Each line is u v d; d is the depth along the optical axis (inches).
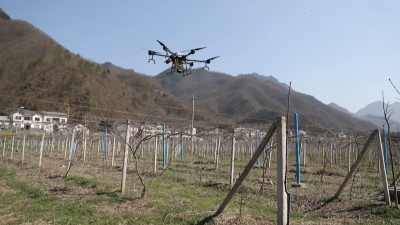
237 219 255.9
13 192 412.8
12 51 3107.8
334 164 941.2
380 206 318.7
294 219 291.7
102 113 1913.1
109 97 2605.8
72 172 596.7
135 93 3243.1
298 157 480.4
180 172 655.1
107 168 701.3
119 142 1085.8
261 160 1033.5
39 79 2519.7
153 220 272.7
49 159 956.0
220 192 422.6
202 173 641.6
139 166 757.3
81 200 351.9
